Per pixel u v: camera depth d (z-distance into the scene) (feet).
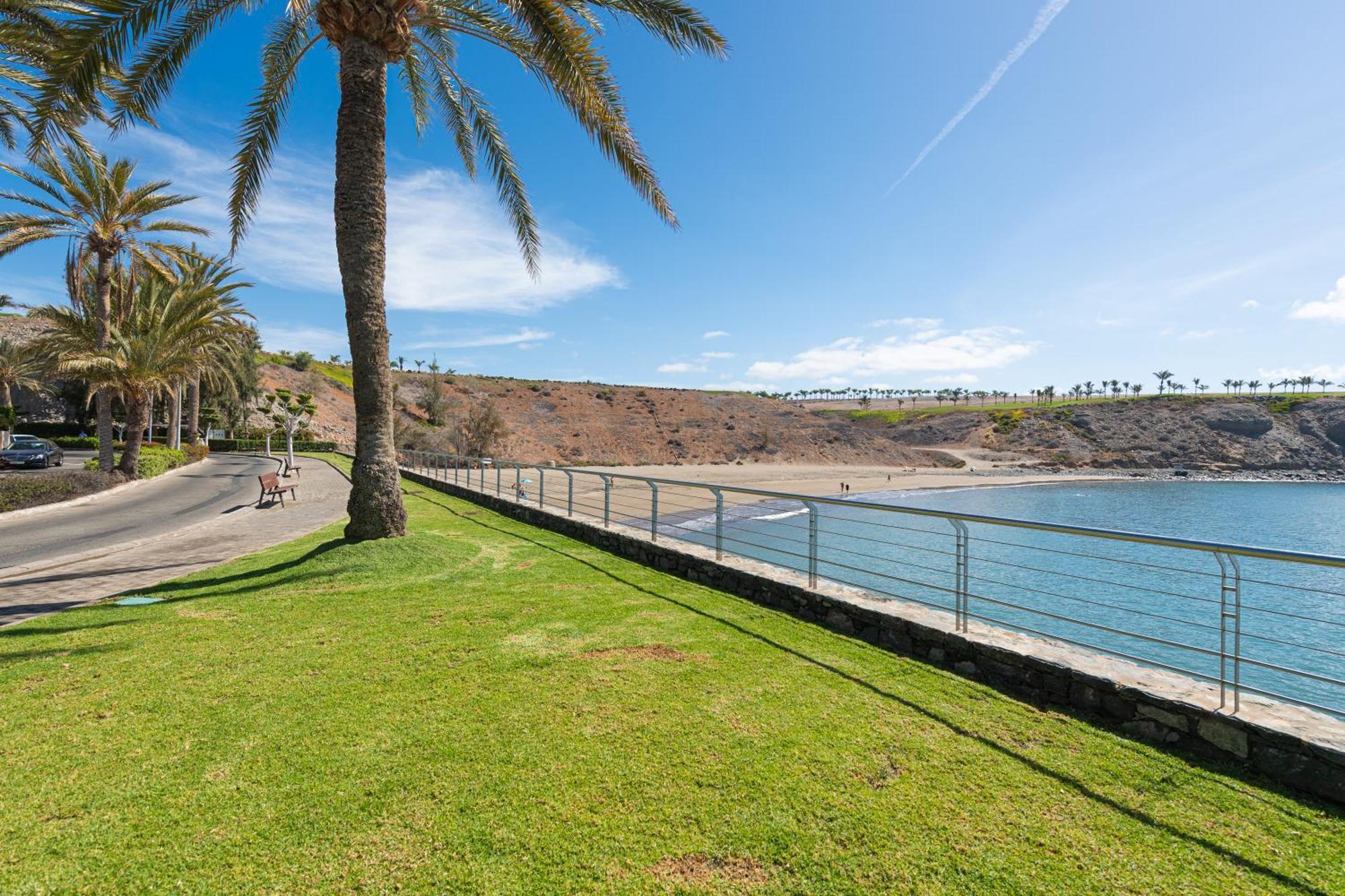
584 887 7.50
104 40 24.00
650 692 13.20
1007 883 7.63
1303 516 131.13
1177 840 8.48
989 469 309.42
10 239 58.85
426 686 13.44
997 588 52.42
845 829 8.61
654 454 273.75
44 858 7.95
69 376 70.08
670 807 9.07
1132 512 137.59
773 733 11.41
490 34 29.81
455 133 40.60
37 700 12.62
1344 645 44.24
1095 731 11.69
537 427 275.59
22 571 25.84
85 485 57.11
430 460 89.45
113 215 64.39
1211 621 48.32
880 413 485.97
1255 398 396.16
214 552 30.60
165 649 15.75
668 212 28.86
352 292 26.50
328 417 224.33
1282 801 9.44
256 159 33.32
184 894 7.38
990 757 10.66
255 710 12.17
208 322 76.23
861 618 17.28
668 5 25.14
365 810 8.97
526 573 24.75
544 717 11.97
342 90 26.20
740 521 89.15
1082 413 399.85
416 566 24.71
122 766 10.12
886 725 11.78
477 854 8.07
